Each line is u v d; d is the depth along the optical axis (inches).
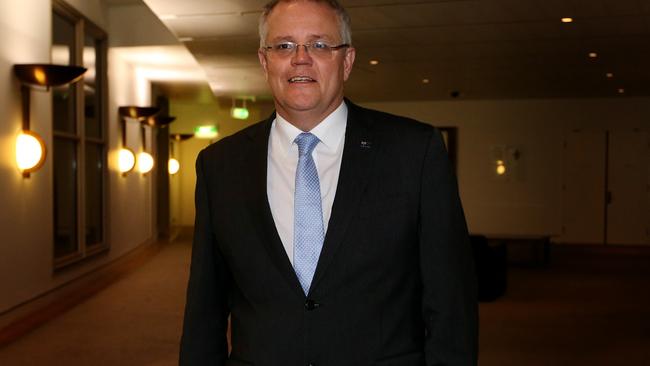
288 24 56.0
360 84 444.1
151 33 350.0
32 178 237.0
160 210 552.1
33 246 238.7
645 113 501.4
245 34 284.8
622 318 244.8
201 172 63.4
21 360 179.3
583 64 360.5
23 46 228.4
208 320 61.2
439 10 247.8
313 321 53.6
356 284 53.6
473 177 530.9
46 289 252.8
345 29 58.2
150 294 283.0
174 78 448.1
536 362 182.9
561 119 515.8
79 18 299.6
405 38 296.5
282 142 59.2
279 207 57.7
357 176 55.4
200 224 62.2
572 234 514.6
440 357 53.2
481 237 280.2
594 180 510.9
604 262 422.6
